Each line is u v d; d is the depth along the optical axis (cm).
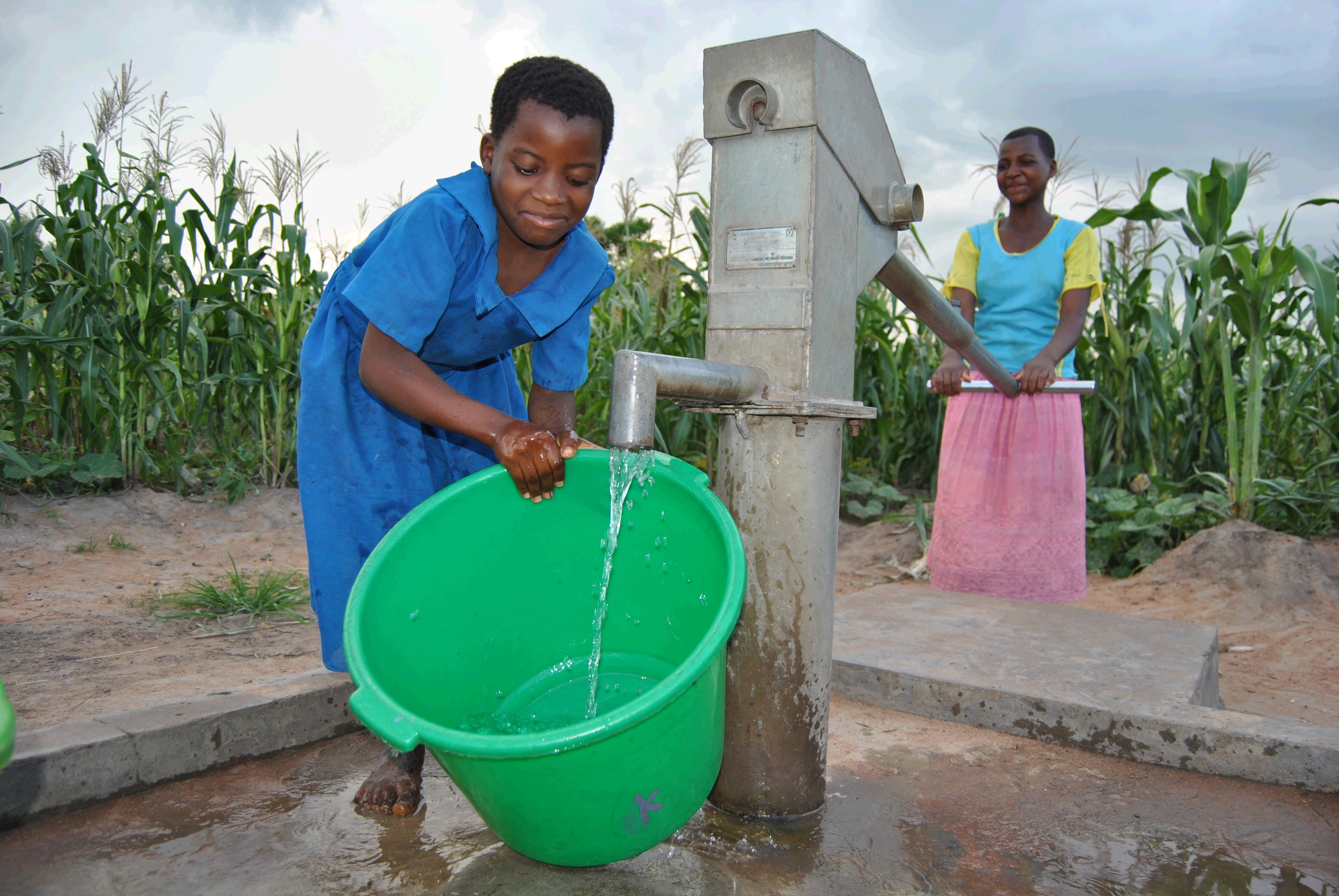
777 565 150
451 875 133
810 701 154
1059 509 303
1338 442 446
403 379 144
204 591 285
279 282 481
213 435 468
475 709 158
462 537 149
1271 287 401
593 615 168
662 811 124
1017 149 305
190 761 165
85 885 128
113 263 424
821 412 144
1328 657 303
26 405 399
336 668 174
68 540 373
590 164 138
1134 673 212
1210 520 430
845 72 154
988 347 320
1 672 209
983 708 201
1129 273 488
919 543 455
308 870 133
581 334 175
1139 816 159
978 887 134
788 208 148
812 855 143
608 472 150
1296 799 167
